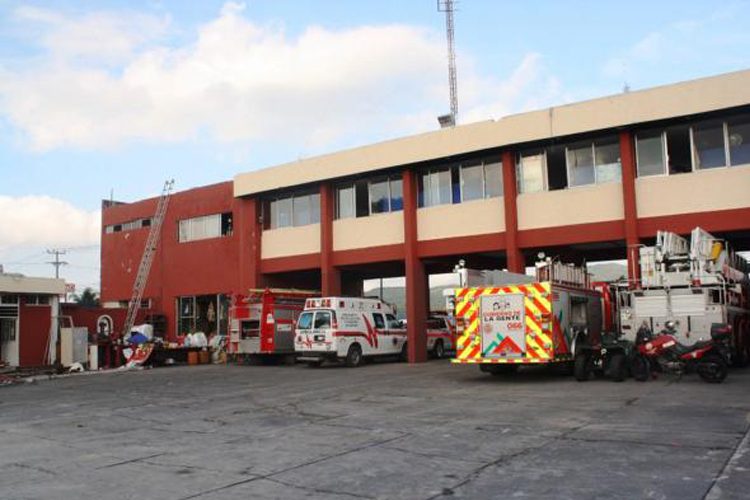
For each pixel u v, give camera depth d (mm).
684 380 15273
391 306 27250
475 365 23219
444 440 9086
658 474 6797
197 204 33906
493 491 6434
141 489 6996
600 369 16281
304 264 29516
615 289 18281
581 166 22547
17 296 29172
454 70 31625
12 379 23984
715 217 19953
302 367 25312
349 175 27297
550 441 8703
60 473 7938
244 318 27672
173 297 34531
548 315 16406
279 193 30641
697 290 16656
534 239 23000
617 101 21094
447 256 26219
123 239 37969
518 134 22859
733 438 8414
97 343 29828
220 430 10781
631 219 20922
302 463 7973
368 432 10000
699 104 19828
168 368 28391
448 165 25578
